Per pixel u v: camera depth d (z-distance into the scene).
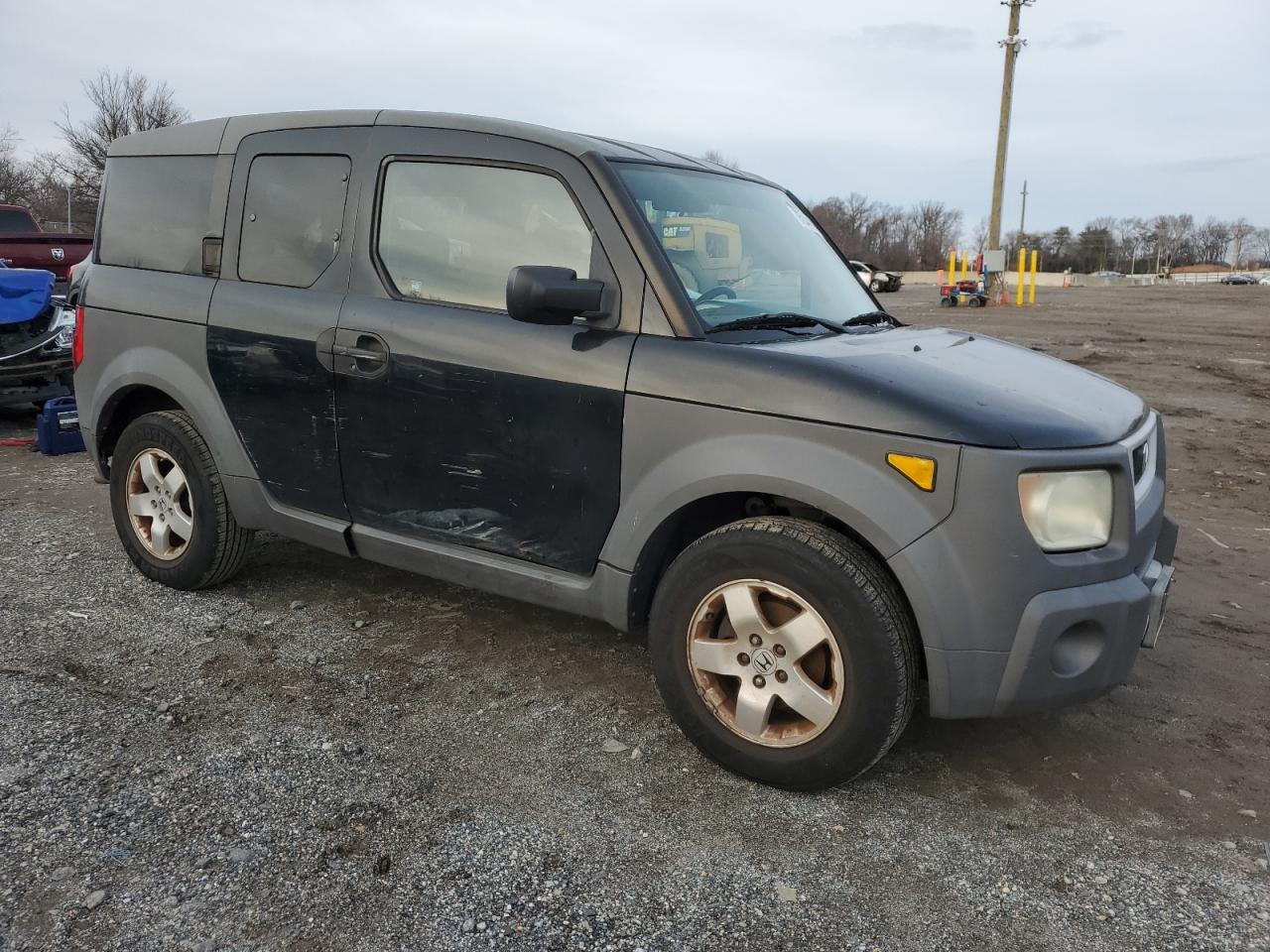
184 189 4.11
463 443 3.30
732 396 2.79
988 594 2.56
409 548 3.51
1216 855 2.62
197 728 3.12
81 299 4.40
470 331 3.25
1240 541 5.64
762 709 2.82
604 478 3.04
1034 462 2.56
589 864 2.50
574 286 2.90
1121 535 2.73
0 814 2.61
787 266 3.68
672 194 3.34
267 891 2.36
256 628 3.93
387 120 3.58
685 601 2.92
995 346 3.64
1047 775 3.00
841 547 2.68
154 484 4.24
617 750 3.08
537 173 3.24
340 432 3.59
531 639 3.90
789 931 2.28
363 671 3.57
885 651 2.62
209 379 3.93
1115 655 2.72
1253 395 11.11
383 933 2.23
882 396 2.64
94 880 2.37
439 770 2.92
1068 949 2.24
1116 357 14.32
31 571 4.55
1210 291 48.34
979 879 2.49
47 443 7.39
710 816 2.73
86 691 3.34
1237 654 3.97
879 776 2.97
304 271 3.70
